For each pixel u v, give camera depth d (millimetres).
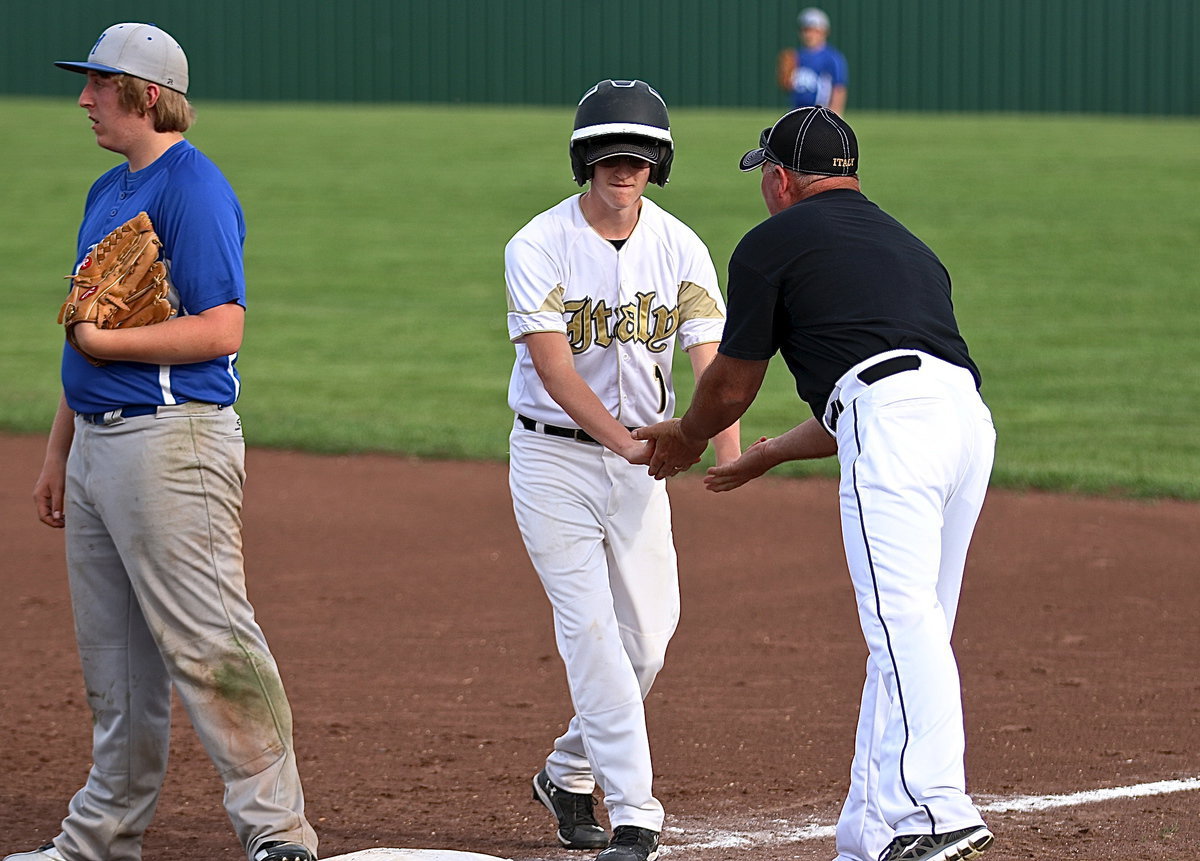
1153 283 62812
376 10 128625
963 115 121625
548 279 15727
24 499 34938
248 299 62000
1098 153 95688
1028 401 44438
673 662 23891
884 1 122250
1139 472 36031
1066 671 23281
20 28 129000
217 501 14688
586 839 16750
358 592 27938
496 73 128250
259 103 129875
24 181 88375
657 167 15805
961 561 14844
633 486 16172
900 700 13516
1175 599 27109
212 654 14703
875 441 13961
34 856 15445
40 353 52344
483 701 22141
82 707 21859
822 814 17719
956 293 61031
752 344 14648
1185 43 119062
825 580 28500
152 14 129250
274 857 14609
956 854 13047
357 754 19953
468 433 40906
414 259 70062
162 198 14570
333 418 42719
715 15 124125
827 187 15164
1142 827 17031
